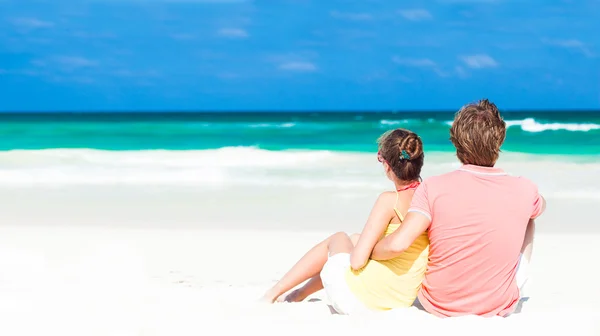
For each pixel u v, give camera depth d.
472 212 3.61
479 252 3.64
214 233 7.80
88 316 3.95
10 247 6.98
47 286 5.23
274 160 15.54
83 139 25.08
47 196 10.77
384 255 3.72
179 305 4.27
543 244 7.25
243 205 9.79
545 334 3.51
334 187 11.50
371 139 24.31
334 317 3.83
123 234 7.74
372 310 3.88
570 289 5.32
